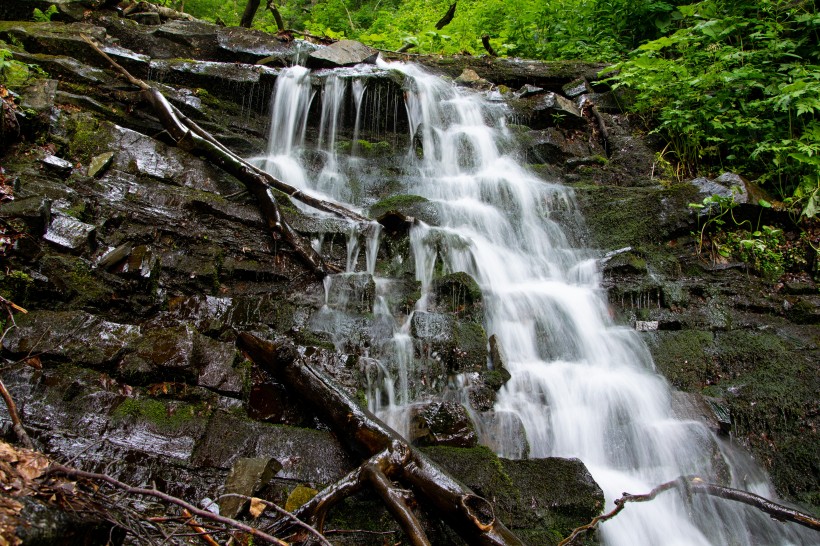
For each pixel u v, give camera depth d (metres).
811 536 4.11
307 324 4.67
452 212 6.57
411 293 5.42
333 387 3.77
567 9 11.28
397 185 7.27
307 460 3.46
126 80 6.89
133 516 2.23
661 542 3.80
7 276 3.80
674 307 5.92
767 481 4.54
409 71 8.99
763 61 8.11
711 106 8.10
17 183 4.57
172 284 4.65
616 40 10.63
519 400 4.55
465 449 3.66
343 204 6.83
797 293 6.24
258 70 7.82
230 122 7.48
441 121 8.39
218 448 3.37
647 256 6.48
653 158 8.06
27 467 2.04
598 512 3.52
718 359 5.28
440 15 12.93
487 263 6.14
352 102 8.15
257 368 4.09
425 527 3.18
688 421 4.57
